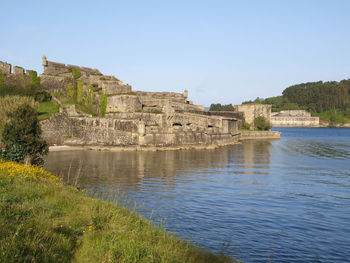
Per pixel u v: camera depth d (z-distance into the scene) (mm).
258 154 65000
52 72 93438
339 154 65938
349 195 28500
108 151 66750
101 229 12062
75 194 17625
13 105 62031
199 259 11422
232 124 95812
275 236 17703
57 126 72375
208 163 50375
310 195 28391
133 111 80562
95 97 90500
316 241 17078
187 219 20406
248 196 27688
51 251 8672
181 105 100938
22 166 21000
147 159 54406
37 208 12570
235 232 18156
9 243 8086
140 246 10297
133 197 26281
